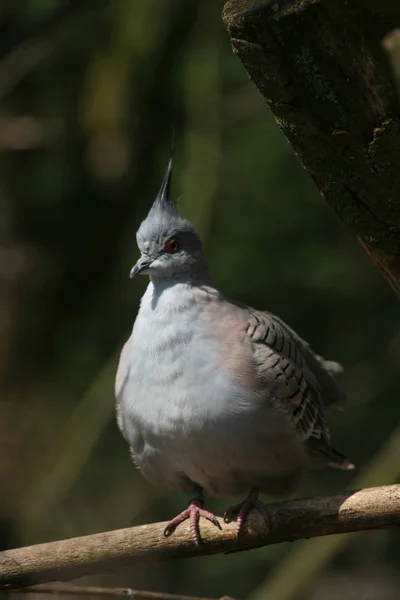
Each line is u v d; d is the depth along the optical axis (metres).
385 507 6.11
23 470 12.16
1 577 6.21
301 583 9.05
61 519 11.35
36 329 12.93
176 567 11.51
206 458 7.05
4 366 12.80
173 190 11.77
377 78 4.91
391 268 5.56
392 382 11.55
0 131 12.22
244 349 6.98
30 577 6.24
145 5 11.30
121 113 11.31
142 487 11.55
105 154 11.38
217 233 11.62
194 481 7.49
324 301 11.84
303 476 7.85
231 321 7.15
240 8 4.94
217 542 6.45
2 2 12.21
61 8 12.15
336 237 11.71
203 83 11.31
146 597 6.33
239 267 11.59
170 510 11.46
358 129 5.02
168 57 11.59
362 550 11.88
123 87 11.34
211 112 11.38
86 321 12.65
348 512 6.18
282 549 11.15
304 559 9.18
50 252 12.95
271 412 6.98
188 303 7.16
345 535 9.16
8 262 12.95
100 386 10.92
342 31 4.83
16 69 12.03
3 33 12.24
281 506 6.37
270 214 11.63
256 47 4.95
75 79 12.32
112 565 6.35
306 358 8.12
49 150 12.54
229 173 11.65
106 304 12.47
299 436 7.27
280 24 4.85
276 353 7.20
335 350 11.84
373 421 11.50
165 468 7.36
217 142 11.20
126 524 11.33
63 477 10.94
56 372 12.64
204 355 6.91
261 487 7.51
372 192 5.22
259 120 11.72
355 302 11.86
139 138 11.82
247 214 11.66
